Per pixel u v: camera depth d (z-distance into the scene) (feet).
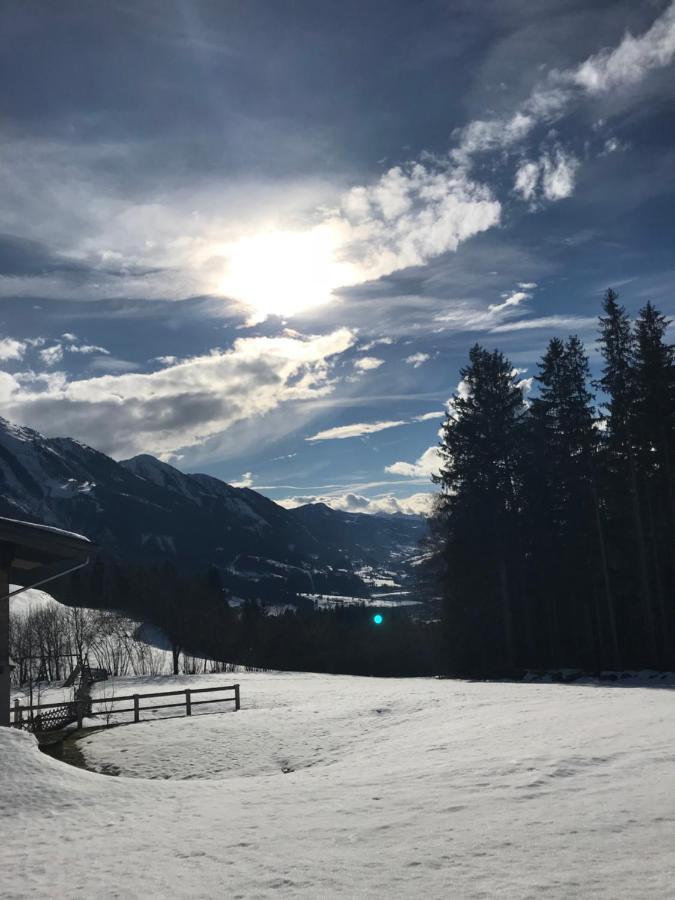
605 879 17.75
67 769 39.04
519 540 148.36
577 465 142.20
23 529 51.19
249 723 74.79
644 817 23.20
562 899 16.61
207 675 161.27
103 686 131.75
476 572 148.56
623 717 49.11
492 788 30.35
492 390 151.64
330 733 66.95
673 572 129.70
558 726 48.39
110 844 25.96
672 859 18.89
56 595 282.97
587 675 112.06
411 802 28.99
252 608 329.52
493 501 146.30
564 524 147.02
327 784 36.35
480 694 85.71
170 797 35.27
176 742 67.21
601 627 146.92
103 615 230.68
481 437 149.38
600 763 33.40
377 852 21.85
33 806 32.96
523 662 150.41
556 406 145.38
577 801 26.37
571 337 147.13
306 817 27.94
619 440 127.44
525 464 150.10
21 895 20.35
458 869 19.52
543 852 20.39
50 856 24.77
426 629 192.95
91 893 20.06
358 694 99.04
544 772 32.37
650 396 121.08
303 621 278.05
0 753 38.86
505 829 23.26
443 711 70.49
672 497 118.52
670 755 33.32
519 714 59.06
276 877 20.13
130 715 87.40
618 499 131.54
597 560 140.05
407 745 51.65
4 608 51.29
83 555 54.54
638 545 123.95
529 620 145.59
